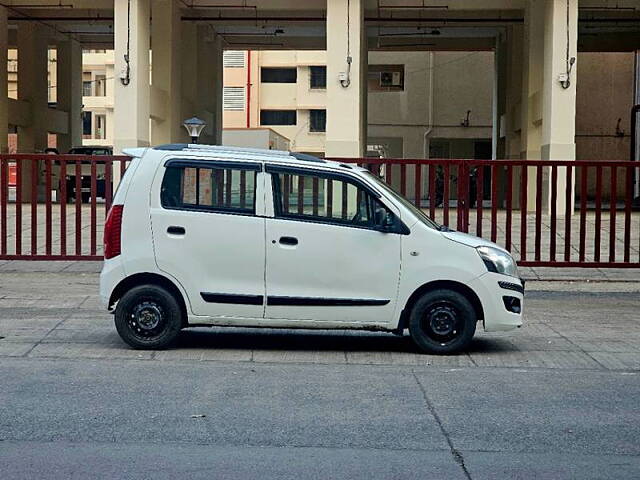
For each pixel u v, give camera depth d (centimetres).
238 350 980
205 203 930
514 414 729
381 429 681
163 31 3300
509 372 888
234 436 659
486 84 4994
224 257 922
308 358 946
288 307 922
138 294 939
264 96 6303
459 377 861
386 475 577
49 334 1045
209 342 1018
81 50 4481
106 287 934
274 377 852
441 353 955
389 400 769
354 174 931
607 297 1437
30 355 934
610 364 933
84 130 7256
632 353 988
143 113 2962
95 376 841
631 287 1535
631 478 577
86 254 1684
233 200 929
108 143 7244
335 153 2930
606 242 1997
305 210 930
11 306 1259
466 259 932
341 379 847
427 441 652
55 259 1540
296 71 6288
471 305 945
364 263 924
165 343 948
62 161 1534
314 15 3631
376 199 932
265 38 4244
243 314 925
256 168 927
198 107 3834
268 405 747
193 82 3644
